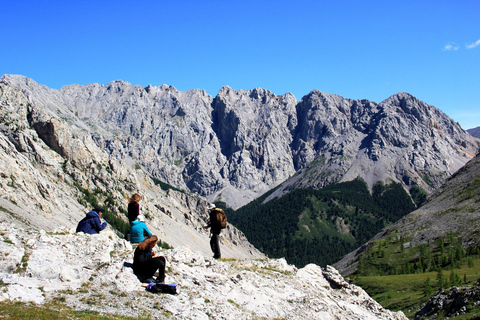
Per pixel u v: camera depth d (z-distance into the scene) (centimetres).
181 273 3094
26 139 18938
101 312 2241
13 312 1948
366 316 4106
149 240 2770
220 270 3481
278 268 4284
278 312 3189
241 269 3769
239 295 3156
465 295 7612
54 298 2294
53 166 19200
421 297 13125
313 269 4609
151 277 2809
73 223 14975
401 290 14900
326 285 4456
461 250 18488
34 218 12850
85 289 2502
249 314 2942
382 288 15688
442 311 7950
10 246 2600
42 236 2797
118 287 2605
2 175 13525
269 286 3572
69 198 17562
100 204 19900
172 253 3444
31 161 18438
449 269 17125
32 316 1955
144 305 2486
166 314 2450
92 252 2864
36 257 2600
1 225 2881
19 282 2336
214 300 2898
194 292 2894
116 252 3008
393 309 12912
